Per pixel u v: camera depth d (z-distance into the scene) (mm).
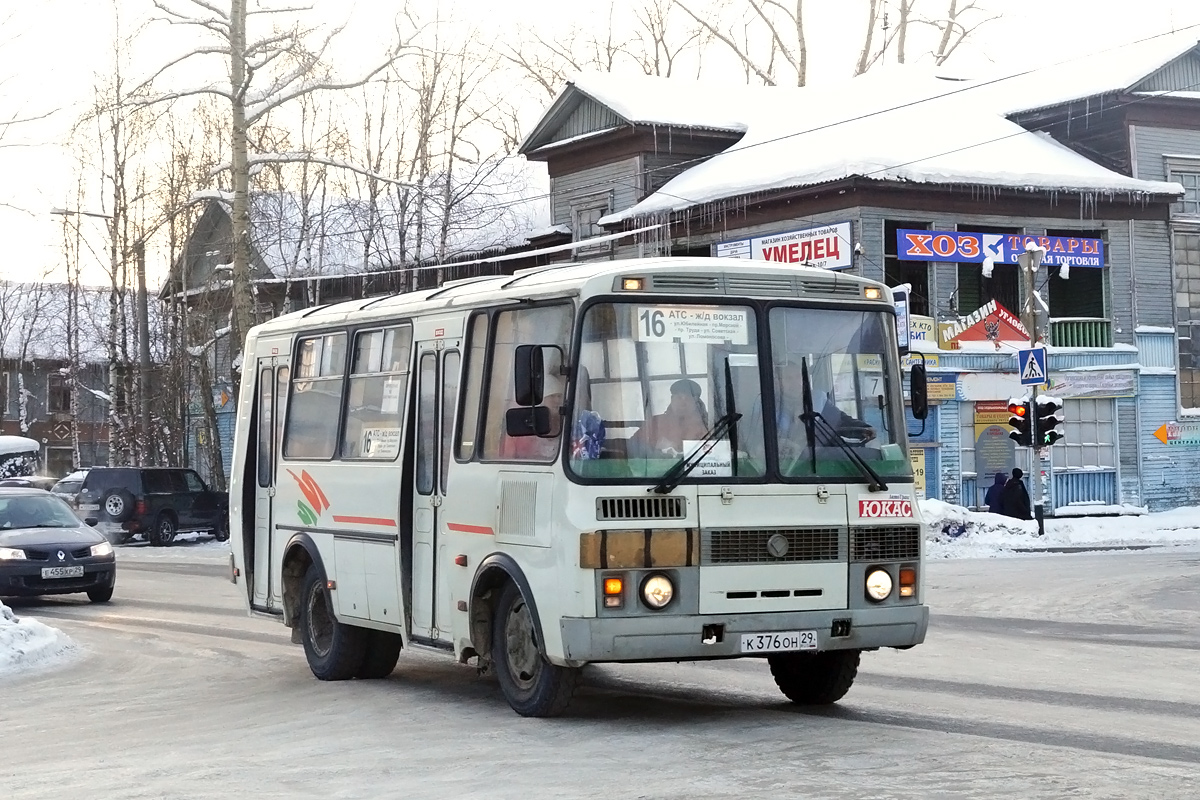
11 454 54156
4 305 71750
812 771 8109
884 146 36438
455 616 10859
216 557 34719
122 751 9820
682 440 9648
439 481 11219
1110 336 38156
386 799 7793
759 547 9625
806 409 9977
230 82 31156
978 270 36875
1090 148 40219
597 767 8453
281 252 44125
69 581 21422
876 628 9914
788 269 10164
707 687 12133
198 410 53906
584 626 9297
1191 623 17281
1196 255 39344
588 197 43562
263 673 13984
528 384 9430
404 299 12250
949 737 9242
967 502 36438
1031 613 18656
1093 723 9906
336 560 12828
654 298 9805
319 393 13430
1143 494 38375
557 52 52375
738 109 43500
